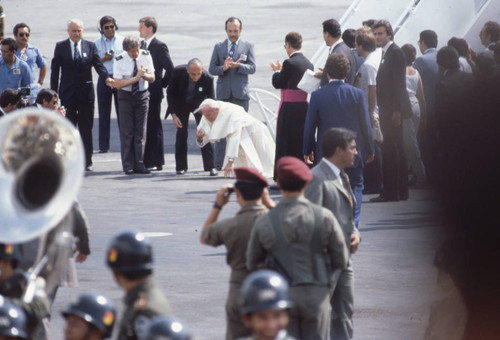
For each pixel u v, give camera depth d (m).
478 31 65.38
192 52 132.12
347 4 163.00
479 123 50.97
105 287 33.47
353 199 26.64
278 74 50.72
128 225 44.72
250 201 22.42
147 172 61.66
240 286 22.19
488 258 29.34
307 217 21.64
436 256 23.61
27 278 19.12
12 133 16.84
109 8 162.50
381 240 40.84
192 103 60.22
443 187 51.91
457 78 51.47
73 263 25.30
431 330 23.58
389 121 48.66
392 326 28.86
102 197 52.59
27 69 60.50
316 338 21.95
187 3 165.62
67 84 62.12
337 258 21.97
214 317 29.80
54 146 16.94
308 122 37.94
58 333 28.38
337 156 26.14
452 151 51.72
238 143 52.94
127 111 60.75
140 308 16.44
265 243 21.62
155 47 61.72
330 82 37.91
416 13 65.56
